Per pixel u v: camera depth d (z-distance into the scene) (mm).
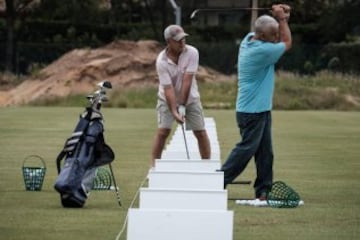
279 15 21562
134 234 15266
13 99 86625
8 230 18094
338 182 26578
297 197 21500
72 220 19188
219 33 114250
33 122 54781
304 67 101938
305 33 114062
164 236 15250
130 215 15266
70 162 20844
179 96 24688
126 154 34812
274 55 21141
